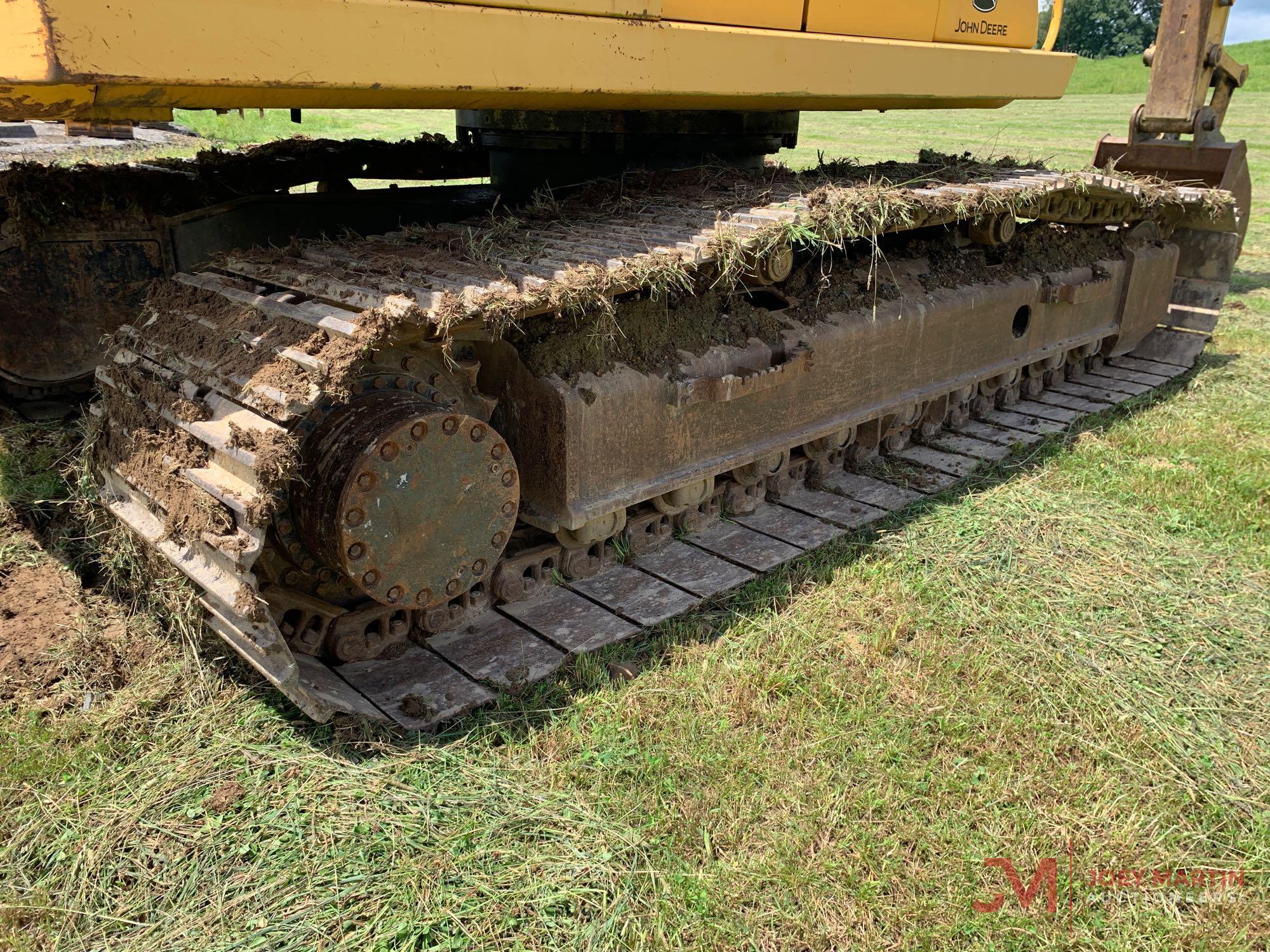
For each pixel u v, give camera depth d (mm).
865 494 5266
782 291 4859
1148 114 7855
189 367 3381
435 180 6516
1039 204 5574
